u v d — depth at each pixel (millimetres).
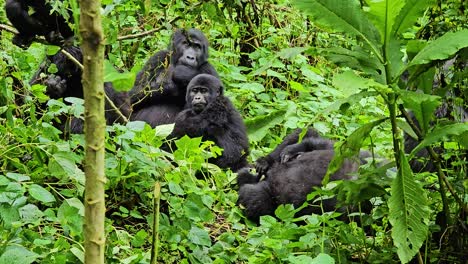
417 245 6492
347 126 13953
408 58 7293
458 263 7512
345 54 7121
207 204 8898
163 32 15445
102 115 4535
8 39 11688
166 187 8969
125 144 8703
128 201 9008
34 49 13492
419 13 7082
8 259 6422
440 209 7992
